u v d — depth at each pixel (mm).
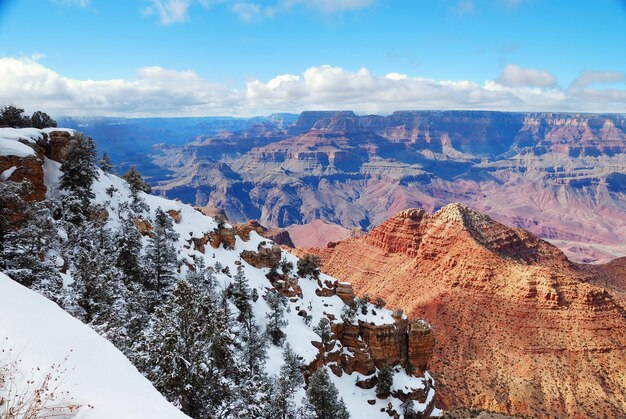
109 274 44969
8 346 13492
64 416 11195
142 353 28844
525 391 104938
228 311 60938
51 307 17172
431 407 83438
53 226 45938
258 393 38875
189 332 28625
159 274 60125
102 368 13891
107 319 36625
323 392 56281
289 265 94688
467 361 115750
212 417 28703
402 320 89438
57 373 12734
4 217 39438
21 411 11016
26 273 34688
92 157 68875
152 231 74438
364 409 72812
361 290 173500
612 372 108438
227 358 31969
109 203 72812
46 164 67688
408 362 87562
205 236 86750
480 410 100750
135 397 12766
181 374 27469
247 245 97250
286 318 77188
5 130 65500
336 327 82375
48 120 87875
